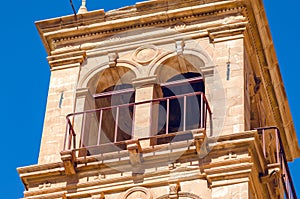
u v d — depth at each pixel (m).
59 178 54.44
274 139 59.12
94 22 59.75
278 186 55.16
